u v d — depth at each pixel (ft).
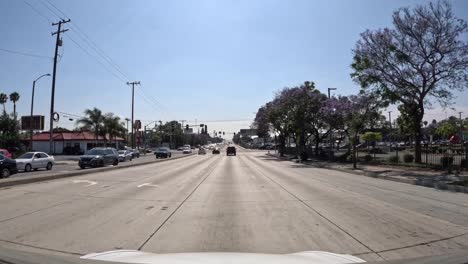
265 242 25.07
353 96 122.52
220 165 129.18
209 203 42.68
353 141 108.58
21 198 44.91
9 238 25.72
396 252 22.82
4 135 172.65
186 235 27.02
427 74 93.04
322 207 39.99
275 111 199.21
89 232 27.71
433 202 43.88
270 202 43.62
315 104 170.81
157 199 45.55
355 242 25.20
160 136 500.74
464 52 88.17
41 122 198.39
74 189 54.24
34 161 105.40
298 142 211.41
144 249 23.21
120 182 65.87
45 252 22.41
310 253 15.96
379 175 78.74
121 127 241.14
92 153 121.19
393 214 35.86
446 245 24.52
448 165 86.33
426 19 88.02
